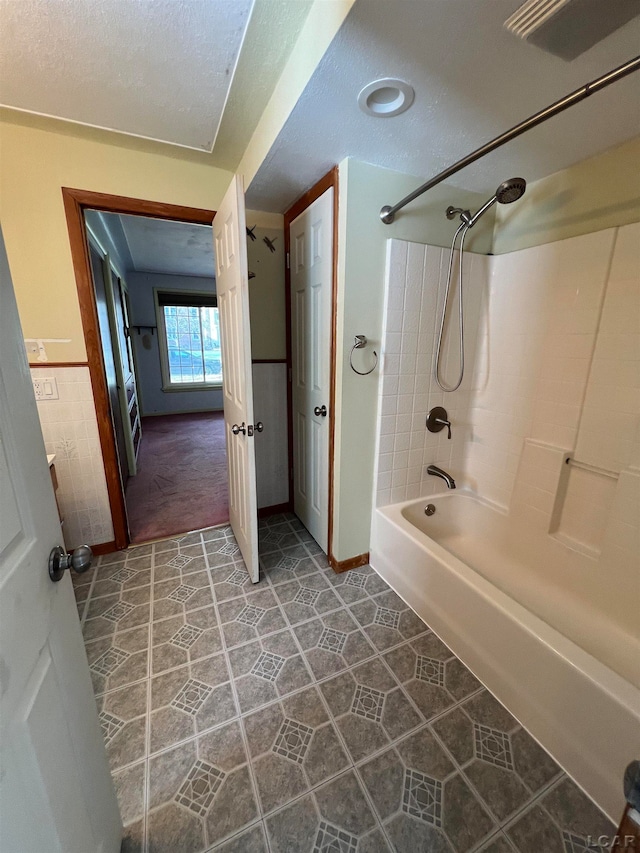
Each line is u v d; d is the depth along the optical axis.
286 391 2.49
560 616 1.56
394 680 1.36
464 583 1.41
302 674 1.38
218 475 3.46
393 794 1.02
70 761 0.66
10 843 0.46
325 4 0.95
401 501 2.05
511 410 1.93
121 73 1.28
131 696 1.29
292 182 1.77
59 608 0.68
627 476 1.41
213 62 1.22
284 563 2.07
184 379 6.33
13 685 0.49
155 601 1.77
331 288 1.71
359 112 1.22
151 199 1.89
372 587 1.87
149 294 5.75
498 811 0.98
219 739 1.15
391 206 1.63
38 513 0.62
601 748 0.99
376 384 1.82
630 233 1.39
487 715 1.23
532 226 1.76
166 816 0.97
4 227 1.67
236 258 1.56
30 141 1.64
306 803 1.00
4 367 0.55
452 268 1.85
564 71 1.04
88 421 2.00
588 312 1.55
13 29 1.07
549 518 1.74
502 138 1.06
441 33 0.90
